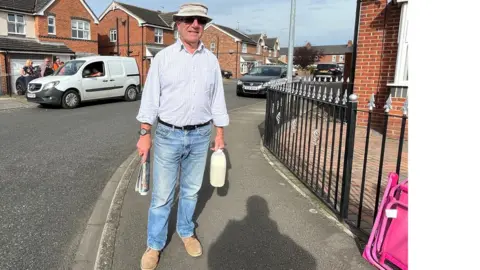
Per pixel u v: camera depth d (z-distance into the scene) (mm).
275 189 4109
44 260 2814
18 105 13156
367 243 2686
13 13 22391
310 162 5199
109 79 13797
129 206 3672
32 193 4211
